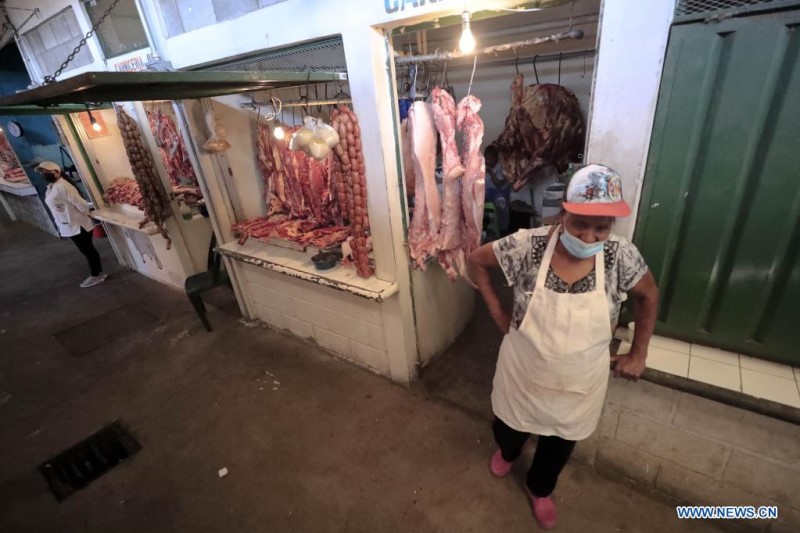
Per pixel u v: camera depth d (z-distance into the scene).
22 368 3.34
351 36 1.85
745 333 1.48
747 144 1.23
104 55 3.18
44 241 6.70
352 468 2.20
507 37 3.64
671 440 1.72
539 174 4.22
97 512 2.10
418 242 2.27
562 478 2.02
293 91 3.24
